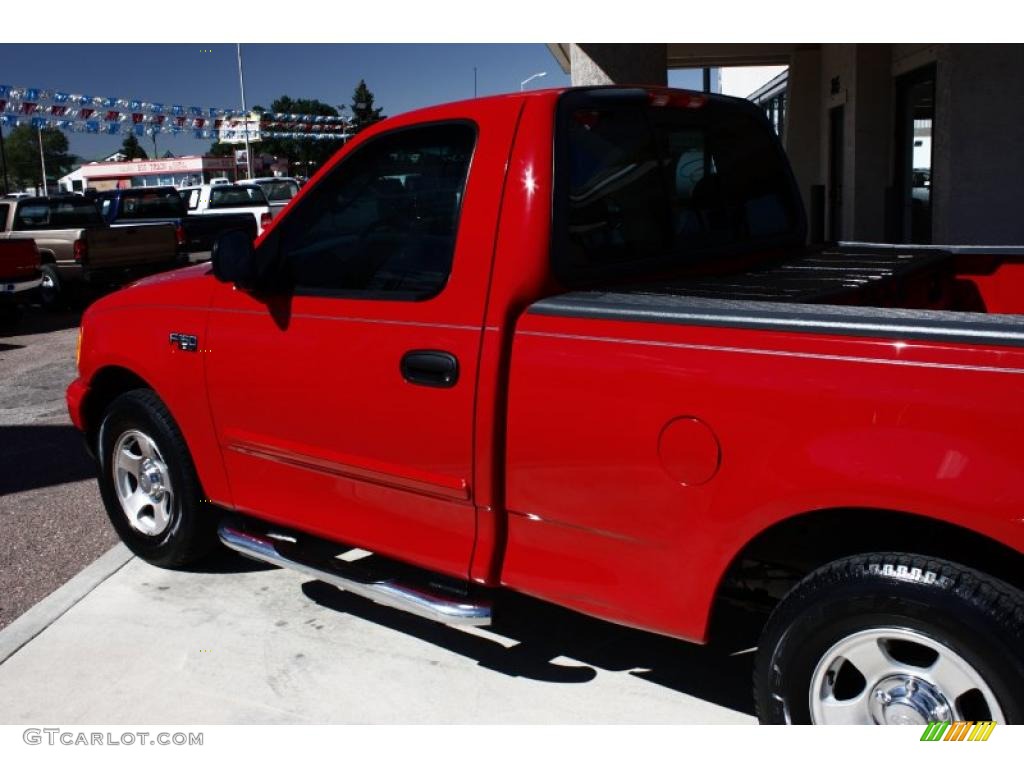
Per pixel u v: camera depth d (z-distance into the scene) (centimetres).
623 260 341
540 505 309
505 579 324
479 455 316
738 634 390
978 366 231
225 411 400
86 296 1609
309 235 369
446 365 320
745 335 264
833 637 255
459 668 370
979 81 958
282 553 395
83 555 505
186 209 1911
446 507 333
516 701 346
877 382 243
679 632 289
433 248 331
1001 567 259
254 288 372
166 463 441
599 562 301
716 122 395
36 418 811
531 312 305
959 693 240
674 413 274
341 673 369
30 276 1340
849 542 292
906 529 276
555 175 313
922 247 435
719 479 269
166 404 430
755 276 359
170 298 420
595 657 376
